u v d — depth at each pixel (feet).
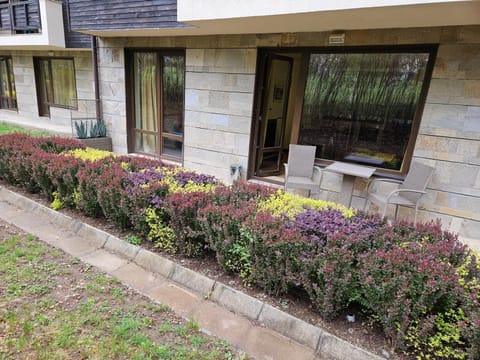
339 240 6.65
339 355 5.89
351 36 13.28
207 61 17.22
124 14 16.94
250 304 6.99
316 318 6.57
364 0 9.44
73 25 19.26
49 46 23.85
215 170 18.25
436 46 11.68
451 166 11.95
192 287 7.80
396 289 5.65
